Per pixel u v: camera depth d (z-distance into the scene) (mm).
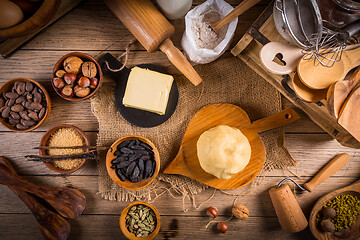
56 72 572
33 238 648
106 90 632
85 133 646
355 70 479
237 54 608
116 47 640
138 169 597
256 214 651
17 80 580
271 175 649
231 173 581
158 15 561
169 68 644
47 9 474
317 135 649
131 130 638
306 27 455
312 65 488
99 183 636
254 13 637
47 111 586
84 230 648
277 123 611
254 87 639
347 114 470
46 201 625
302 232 651
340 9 451
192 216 650
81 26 637
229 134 583
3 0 462
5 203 643
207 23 588
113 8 562
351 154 647
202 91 641
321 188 650
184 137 621
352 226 629
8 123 592
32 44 635
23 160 641
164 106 600
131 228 605
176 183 637
